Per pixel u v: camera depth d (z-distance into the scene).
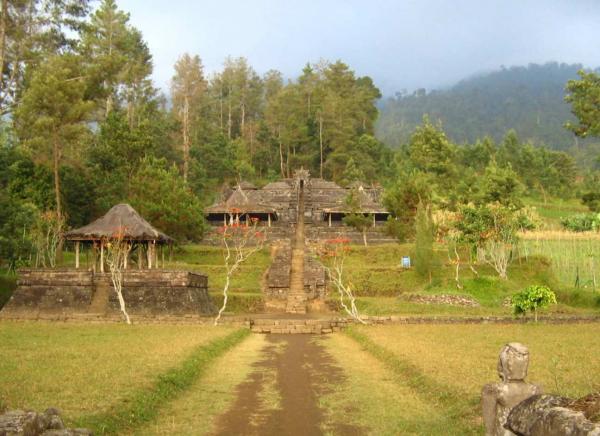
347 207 78.25
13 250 46.19
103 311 40.78
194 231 61.06
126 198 60.28
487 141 126.62
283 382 19.84
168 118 108.75
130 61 95.12
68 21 57.75
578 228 71.12
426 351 24.03
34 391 15.38
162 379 17.70
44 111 50.25
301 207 84.88
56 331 31.84
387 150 132.00
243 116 137.50
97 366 19.41
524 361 8.98
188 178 97.75
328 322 37.78
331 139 123.62
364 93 138.00
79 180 61.47
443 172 101.56
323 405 16.36
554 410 6.07
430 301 47.41
